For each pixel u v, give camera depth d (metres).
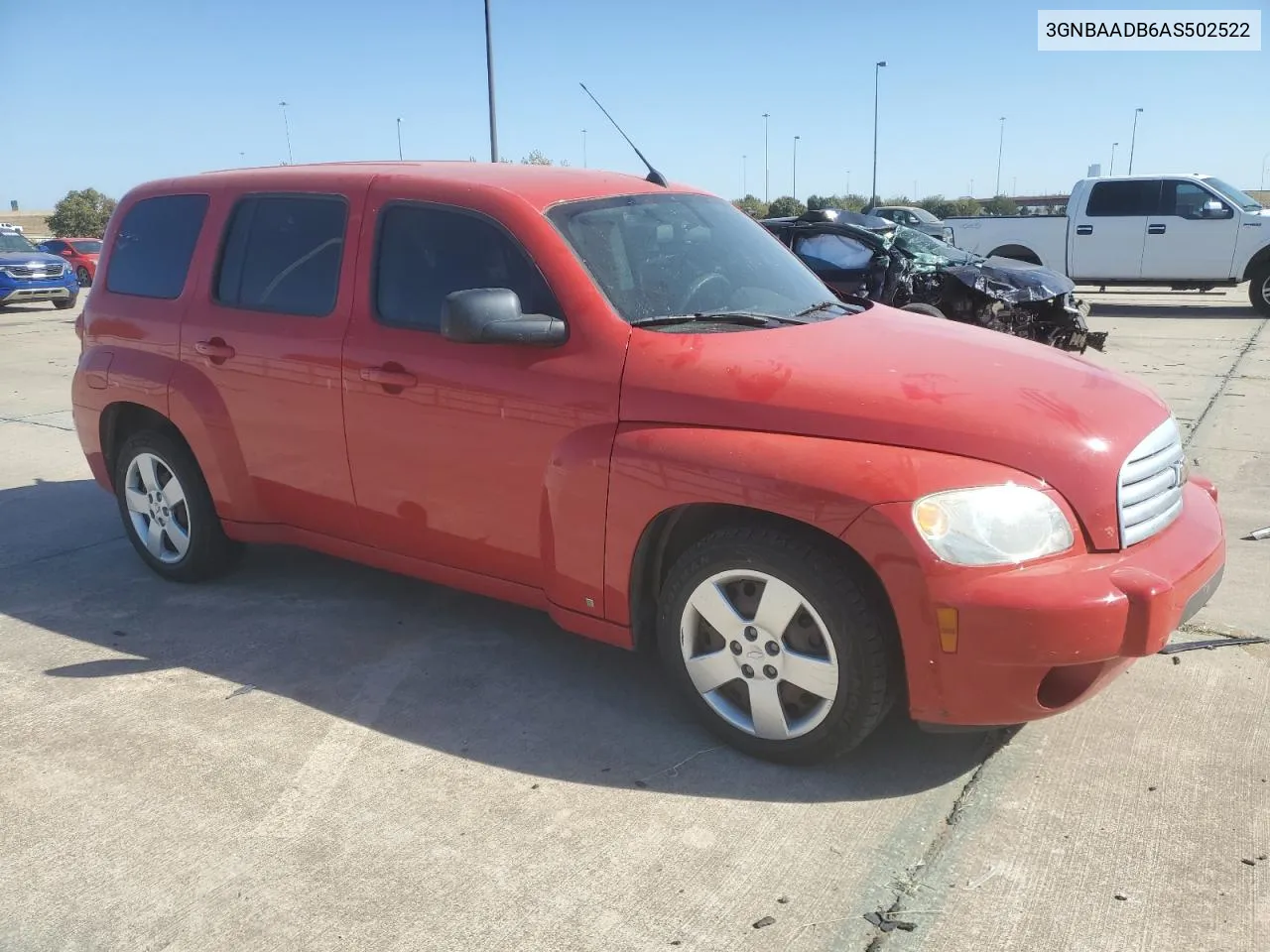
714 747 3.38
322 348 3.99
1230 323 14.45
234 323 4.31
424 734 3.49
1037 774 3.16
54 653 4.17
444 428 3.68
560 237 3.54
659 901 2.65
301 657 4.09
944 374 3.14
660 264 3.71
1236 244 15.52
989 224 17.20
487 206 3.67
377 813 3.05
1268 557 4.93
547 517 3.49
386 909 2.64
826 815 2.99
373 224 3.94
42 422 8.95
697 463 3.07
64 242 31.61
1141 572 2.84
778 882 2.71
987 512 2.78
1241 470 6.51
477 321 3.31
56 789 3.20
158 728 3.56
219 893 2.71
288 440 4.20
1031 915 2.55
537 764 3.30
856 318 3.86
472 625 4.38
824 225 10.88
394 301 3.85
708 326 3.49
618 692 3.77
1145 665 3.81
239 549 4.88
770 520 3.10
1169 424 3.26
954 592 2.77
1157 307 16.86
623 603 3.39
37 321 19.16
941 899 2.62
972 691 2.85
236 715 3.64
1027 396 3.04
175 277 4.61
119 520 6.00
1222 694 3.59
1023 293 10.13
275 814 3.05
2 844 2.94
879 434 2.93
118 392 4.75
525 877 2.75
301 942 2.53
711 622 3.24
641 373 3.27
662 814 3.02
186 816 3.05
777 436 3.03
